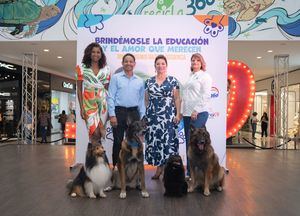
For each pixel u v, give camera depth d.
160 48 6.80
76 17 10.97
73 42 11.41
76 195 4.96
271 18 10.73
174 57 6.78
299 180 6.33
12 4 11.17
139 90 6.16
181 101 6.51
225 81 6.79
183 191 5.06
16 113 16.12
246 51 12.98
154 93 6.07
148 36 6.81
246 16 10.76
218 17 6.78
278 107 14.22
